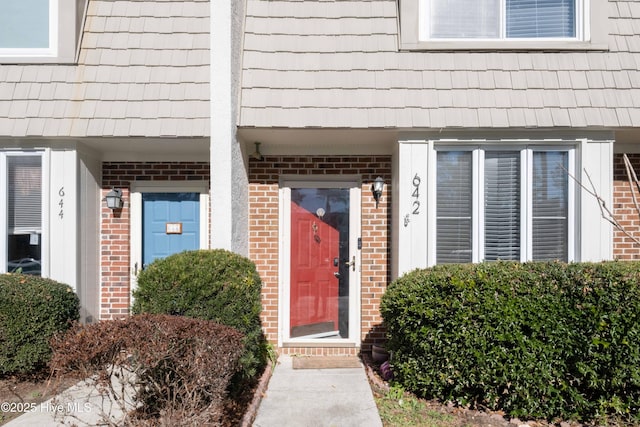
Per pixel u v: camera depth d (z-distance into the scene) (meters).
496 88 5.09
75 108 5.21
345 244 6.14
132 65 5.41
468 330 4.04
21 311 4.54
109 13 5.63
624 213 5.82
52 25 5.53
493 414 4.01
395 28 5.45
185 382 2.99
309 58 5.33
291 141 5.80
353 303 6.05
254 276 4.45
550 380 3.89
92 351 2.79
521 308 3.94
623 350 3.71
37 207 5.35
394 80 5.18
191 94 5.29
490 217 5.16
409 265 5.10
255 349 4.55
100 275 6.05
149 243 6.23
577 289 3.83
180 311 3.98
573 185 5.08
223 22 4.93
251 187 5.98
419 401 4.29
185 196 6.26
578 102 4.98
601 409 3.80
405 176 5.13
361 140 5.69
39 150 5.29
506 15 5.46
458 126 4.95
